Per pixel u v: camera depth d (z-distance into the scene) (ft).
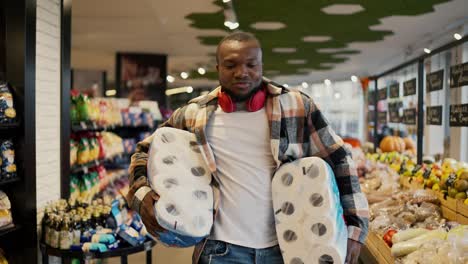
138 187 5.88
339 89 54.85
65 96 11.88
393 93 21.54
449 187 11.90
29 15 9.63
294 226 5.66
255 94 5.83
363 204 5.88
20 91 9.55
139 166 6.22
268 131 5.85
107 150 18.26
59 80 11.71
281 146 5.81
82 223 10.07
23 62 9.52
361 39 26.27
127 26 23.13
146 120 22.93
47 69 11.05
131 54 31.78
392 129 34.09
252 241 5.79
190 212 5.50
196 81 55.77
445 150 24.47
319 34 24.98
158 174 5.75
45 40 10.89
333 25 22.68
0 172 9.15
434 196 12.59
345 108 54.29
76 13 20.30
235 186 5.82
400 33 24.43
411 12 19.81
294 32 24.47
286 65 38.32
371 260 11.85
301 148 6.00
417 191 13.14
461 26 21.91
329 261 5.44
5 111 9.15
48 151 11.18
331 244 5.42
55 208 10.47
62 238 9.74
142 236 10.19
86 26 23.17
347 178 5.95
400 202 13.14
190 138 6.13
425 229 10.39
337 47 29.14
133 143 23.03
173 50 30.71
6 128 9.55
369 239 11.80
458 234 9.12
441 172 13.67
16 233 9.73
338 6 18.99
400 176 16.87
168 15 20.58
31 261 9.83
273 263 5.87
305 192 5.67
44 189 10.96
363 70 41.45
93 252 9.55
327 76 46.62
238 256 5.77
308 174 5.72
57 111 11.64
